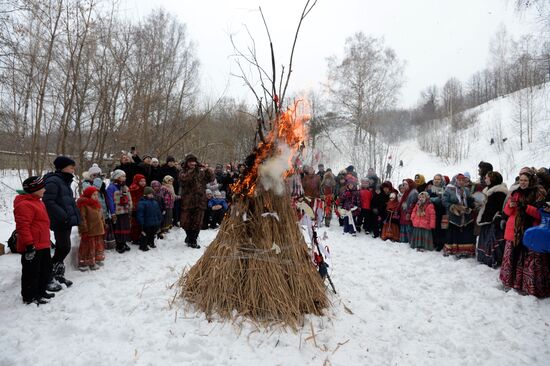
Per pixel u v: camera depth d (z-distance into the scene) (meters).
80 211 5.32
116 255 6.16
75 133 10.77
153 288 4.59
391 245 7.64
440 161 29.61
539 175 5.43
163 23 15.45
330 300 4.32
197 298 3.96
